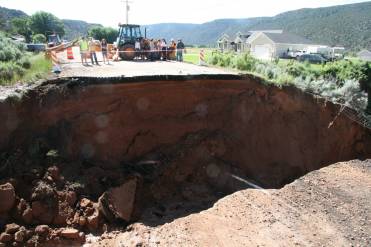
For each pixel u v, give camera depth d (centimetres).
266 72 1698
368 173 1460
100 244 1006
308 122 1588
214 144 1423
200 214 1127
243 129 1492
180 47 2397
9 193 1020
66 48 2538
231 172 1395
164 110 1402
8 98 1130
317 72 2003
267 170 1488
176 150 1385
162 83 1381
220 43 6719
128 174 1243
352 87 1809
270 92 1539
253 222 1071
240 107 1502
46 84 1235
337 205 1184
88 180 1153
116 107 1304
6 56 1454
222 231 1032
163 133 1399
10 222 1008
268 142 1516
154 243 994
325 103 1617
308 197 1227
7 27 5834
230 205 1168
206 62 2147
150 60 2331
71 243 1006
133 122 1343
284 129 1544
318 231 1038
